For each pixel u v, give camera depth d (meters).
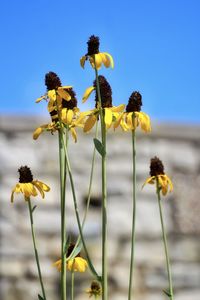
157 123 11.16
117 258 10.70
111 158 10.95
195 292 10.78
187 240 10.92
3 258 10.37
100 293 5.55
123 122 4.21
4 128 10.69
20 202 10.57
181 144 11.26
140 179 11.00
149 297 10.69
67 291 10.12
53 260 10.48
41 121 10.81
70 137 10.76
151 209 10.95
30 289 10.38
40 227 10.55
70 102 4.27
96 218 10.68
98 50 4.12
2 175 10.58
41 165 10.74
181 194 11.01
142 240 10.84
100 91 4.20
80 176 10.74
